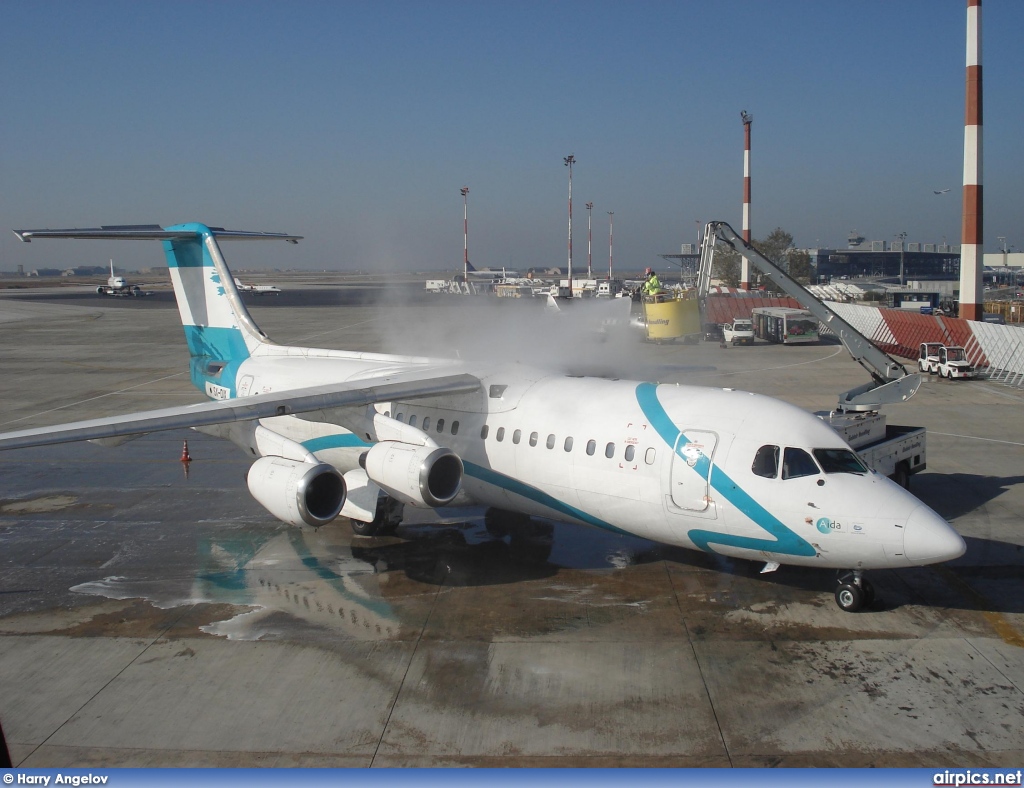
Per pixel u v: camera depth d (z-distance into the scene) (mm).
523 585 13695
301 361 19109
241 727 9477
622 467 13227
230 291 20578
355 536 16328
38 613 12766
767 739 9109
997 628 11828
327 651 11367
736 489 12180
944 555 11047
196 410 13836
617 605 12805
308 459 14164
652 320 48625
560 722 9500
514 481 14719
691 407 13258
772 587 13453
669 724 9430
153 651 11430
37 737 9336
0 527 17125
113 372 40719
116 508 18453
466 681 10477
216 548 15727
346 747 9047
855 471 12023
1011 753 8797
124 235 18438
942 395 31141
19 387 35906
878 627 11898
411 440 14391
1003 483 19234
